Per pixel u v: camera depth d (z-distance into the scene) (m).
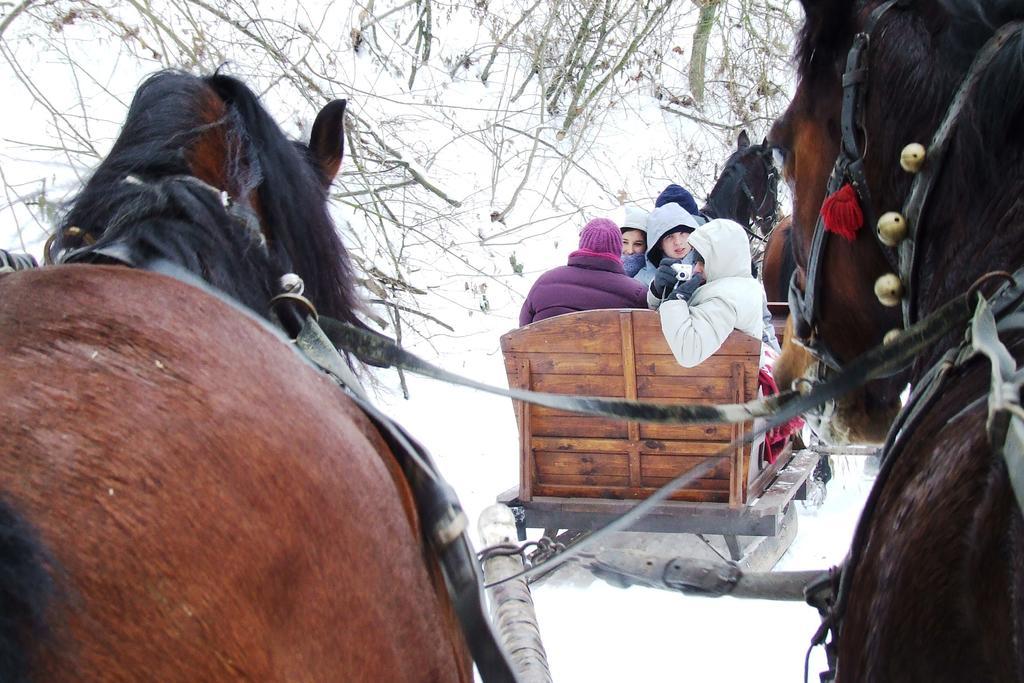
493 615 2.89
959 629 1.42
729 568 2.41
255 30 8.01
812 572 2.37
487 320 8.45
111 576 1.18
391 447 1.84
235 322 1.60
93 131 7.94
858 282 2.18
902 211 1.94
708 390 4.36
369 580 1.49
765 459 5.11
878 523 1.68
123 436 1.27
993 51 1.78
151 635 1.19
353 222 8.44
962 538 1.44
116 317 1.45
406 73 11.32
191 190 2.00
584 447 4.62
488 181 10.27
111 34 7.56
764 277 7.08
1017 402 1.34
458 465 6.38
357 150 7.90
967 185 1.78
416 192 9.27
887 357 1.68
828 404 2.51
